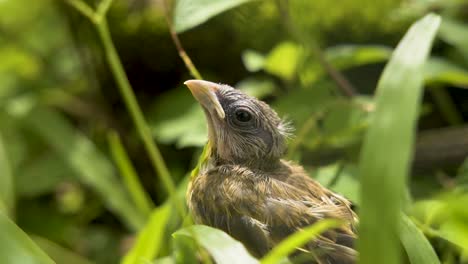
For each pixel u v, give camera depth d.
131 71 1.44
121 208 1.41
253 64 1.41
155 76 1.45
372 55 1.40
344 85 1.39
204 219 1.33
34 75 1.46
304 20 1.43
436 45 1.43
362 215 1.26
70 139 1.43
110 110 1.45
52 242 1.43
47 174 1.44
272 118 1.35
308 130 1.38
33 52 1.47
